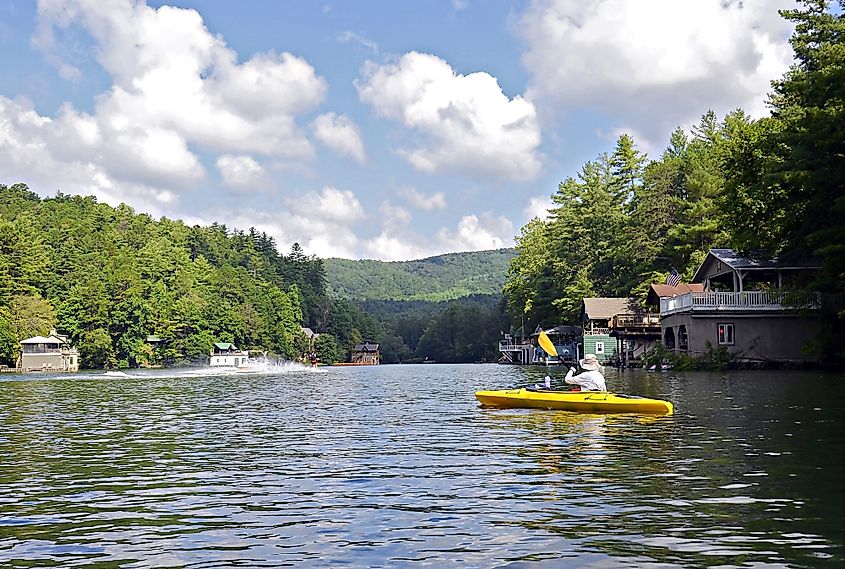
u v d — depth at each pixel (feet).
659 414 68.03
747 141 134.31
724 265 154.92
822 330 133.90
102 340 320.29
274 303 465.06
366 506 33.86
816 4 141.08
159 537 29.27
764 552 25.73
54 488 39.04
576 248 272.51
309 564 25.62
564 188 307.17
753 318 146.51
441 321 575.79
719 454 44.55
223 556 26.71
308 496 36.19
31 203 494.59
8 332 289.53
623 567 24.59
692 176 205.05
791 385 95.09
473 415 74.69
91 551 27.53
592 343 220.64
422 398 106.42
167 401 105.50
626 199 272.72
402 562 25.64
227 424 71.10
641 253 218.79
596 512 31.58
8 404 100.99
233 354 371.56
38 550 27.76
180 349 356.18
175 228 557.33
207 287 417.90
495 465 43.86
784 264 142.20
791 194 123.24
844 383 96.48
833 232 113.70
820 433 51.44
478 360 529.45
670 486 36.06
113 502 35.55
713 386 97.40
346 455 49.06
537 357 292.20
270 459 47.96
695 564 24.70
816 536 27.43
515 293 326.24
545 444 51.98
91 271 356.18
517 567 24.86
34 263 342.03
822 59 120.78
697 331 147.84
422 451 50.14
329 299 606.96
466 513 32.12
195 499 35.99
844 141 108.88
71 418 78.79
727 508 31.55
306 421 73.00
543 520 30.58
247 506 34.32
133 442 57.67
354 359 547.49
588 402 74.90
